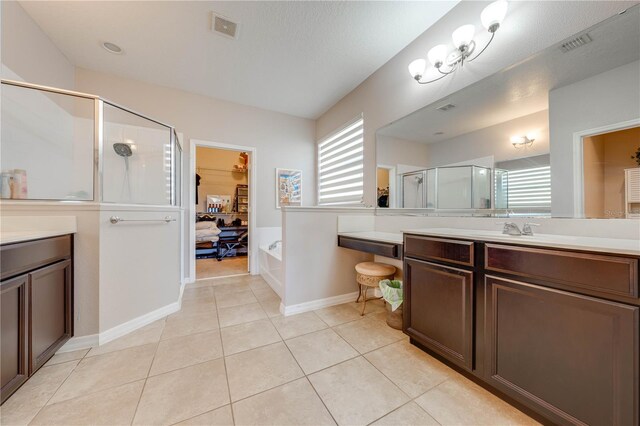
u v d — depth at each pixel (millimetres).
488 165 1714
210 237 4914
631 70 1155
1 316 1123
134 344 1712
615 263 856
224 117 3535
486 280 1241
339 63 2668
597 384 893
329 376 1383
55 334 1476
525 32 1505
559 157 1382
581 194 1305
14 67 1874
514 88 1569
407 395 1239
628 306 828
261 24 2107
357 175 3189
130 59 2594
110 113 2379
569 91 1343
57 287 1499
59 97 2357
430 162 2129
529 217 1512
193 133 3324
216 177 5918
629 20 1164
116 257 1833
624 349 832
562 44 1364
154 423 1062
